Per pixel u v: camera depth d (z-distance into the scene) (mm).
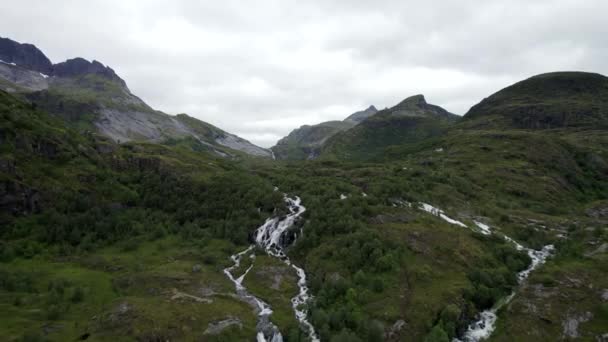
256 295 94375
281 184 172625
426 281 86375
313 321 78125
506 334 70938
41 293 88500
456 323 72625
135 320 75375
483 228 119562
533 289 80812
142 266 107938
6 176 125875
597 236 104000
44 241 118875
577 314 71250
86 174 152500
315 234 116125
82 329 73000
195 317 79125
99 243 123688
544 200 153375
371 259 95000
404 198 141875
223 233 131875
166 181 165250
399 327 71938
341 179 181875
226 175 172125
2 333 68625
